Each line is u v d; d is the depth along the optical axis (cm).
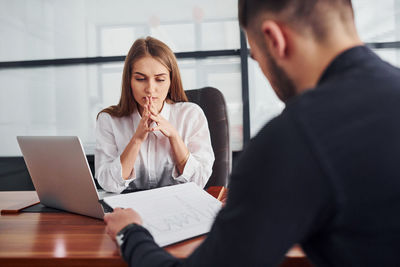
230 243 36
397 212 34
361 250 35
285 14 42
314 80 43
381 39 292
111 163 128
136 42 135
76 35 318
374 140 34
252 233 35
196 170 131
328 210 34
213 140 153
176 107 152
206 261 39
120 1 313
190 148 145
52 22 318
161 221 70
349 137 34
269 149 35
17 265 59
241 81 300
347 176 33
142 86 130
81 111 319
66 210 92
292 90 48
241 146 303
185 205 78
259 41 47
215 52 303
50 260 58
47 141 83
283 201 34
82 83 317
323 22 42
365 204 34
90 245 64
